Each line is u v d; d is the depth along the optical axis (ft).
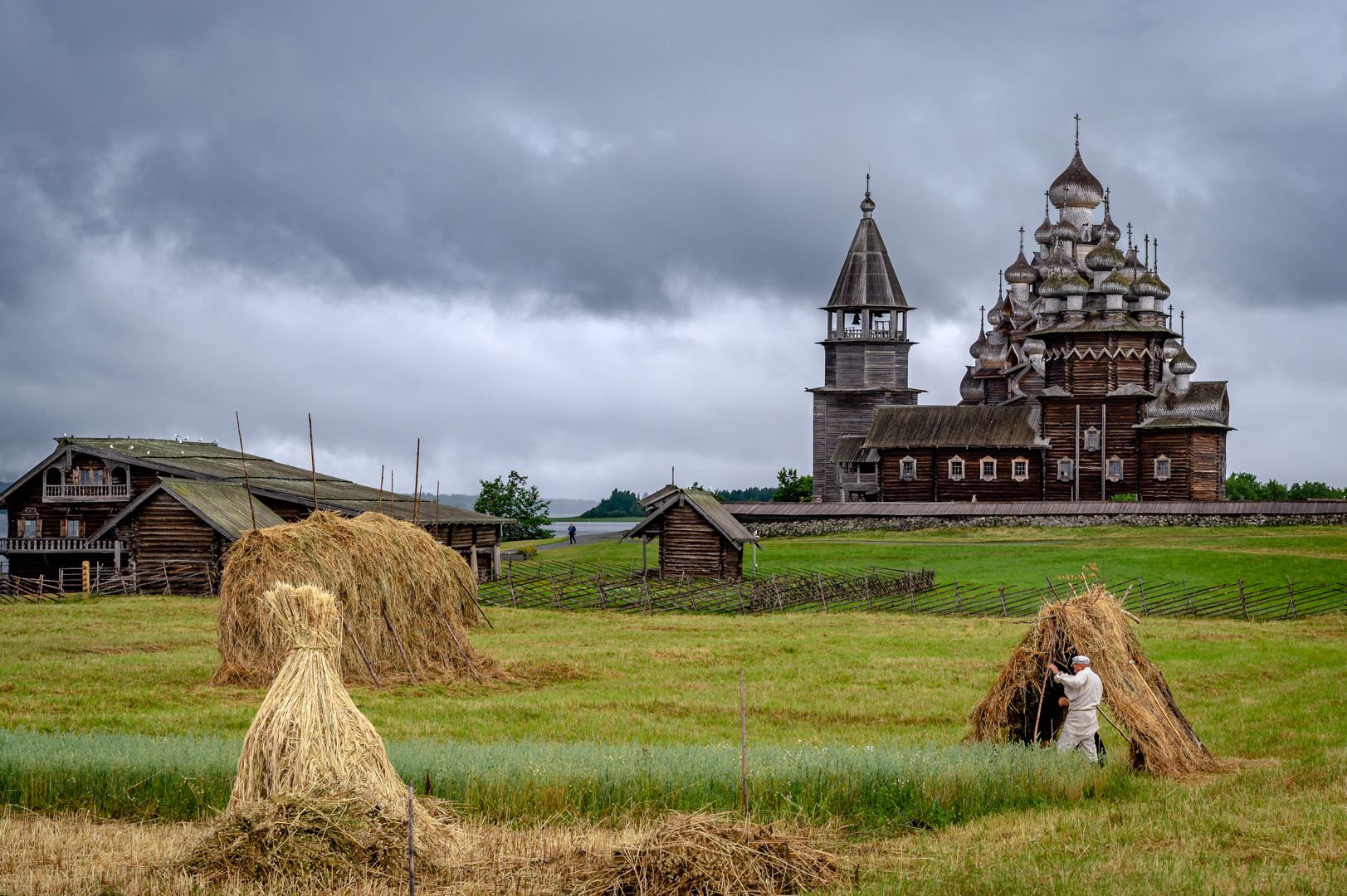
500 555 261.85
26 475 246.88
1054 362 341.41
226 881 49.75
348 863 50.55
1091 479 336.70
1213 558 233.55
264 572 108.27
